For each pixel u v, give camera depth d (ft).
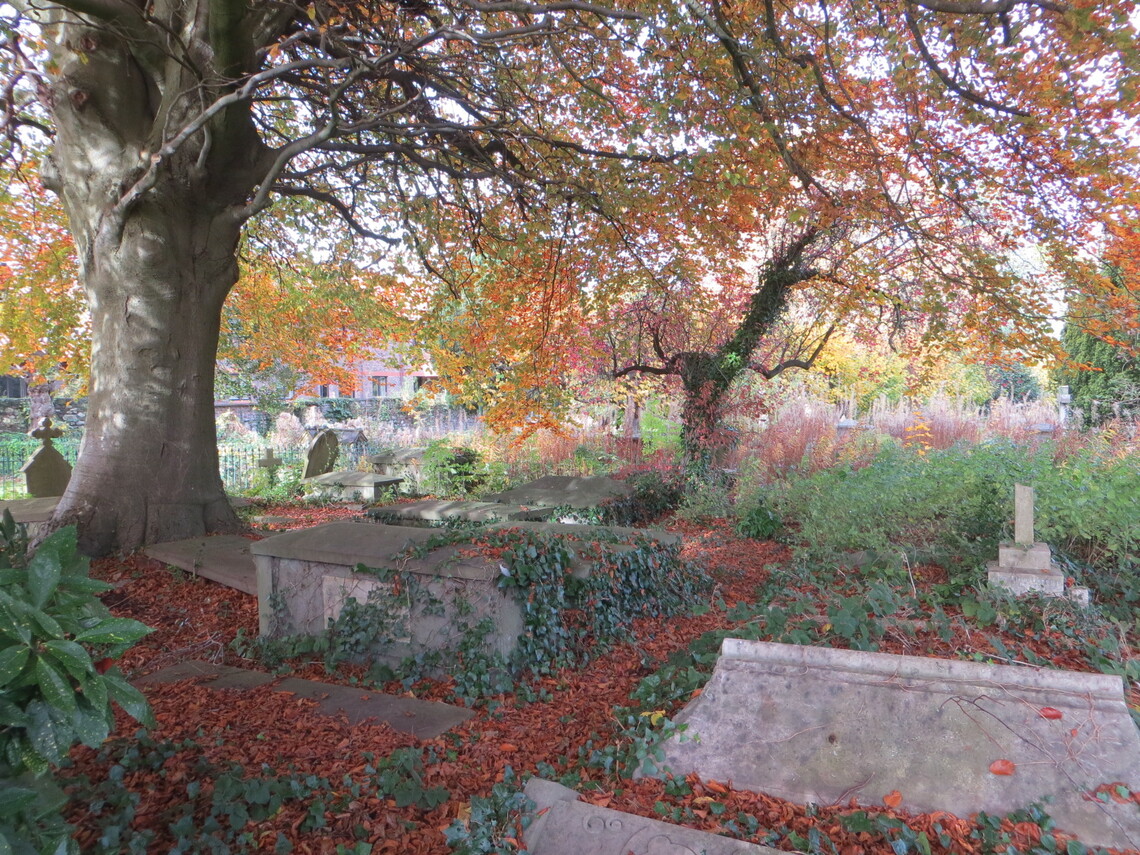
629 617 19.84
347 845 9.02
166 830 9.10
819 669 10.73
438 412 79.82
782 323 47.16
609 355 43.37
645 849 8.77
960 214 34.60
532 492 37.96
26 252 39.96
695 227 35.96
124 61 24.81
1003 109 23.72
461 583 15.46
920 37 21.75
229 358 64.44
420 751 11.69
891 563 22.82
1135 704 12.31
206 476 27.07
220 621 20.27
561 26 25.81
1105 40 18.81
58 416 74.54
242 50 22.36
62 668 5.29
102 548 24.59
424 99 26.99
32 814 5.45
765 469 40.68
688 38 23.66
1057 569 19.65
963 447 37.50
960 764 9.54
